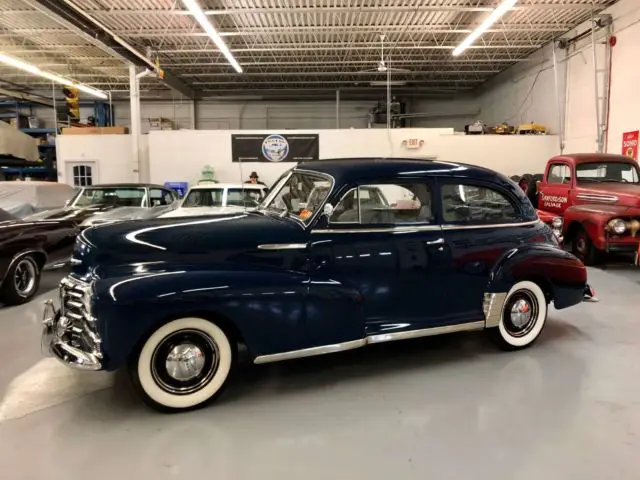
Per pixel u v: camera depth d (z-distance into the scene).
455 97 18.38
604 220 6.13
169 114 18.66
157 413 2.55
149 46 11.85
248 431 2.38
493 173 3.39
